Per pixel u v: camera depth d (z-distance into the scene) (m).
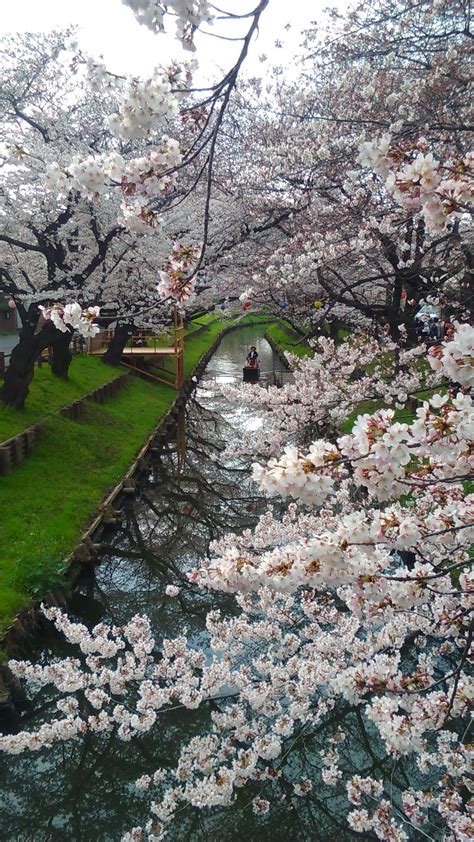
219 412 23.36
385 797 5.32
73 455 13.30
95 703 5.66
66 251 13.52
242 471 15.80
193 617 8.90
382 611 4.11
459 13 7.45
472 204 3.05
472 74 7.25
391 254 8.42
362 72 9.32
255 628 6.29
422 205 3.09
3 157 11.59
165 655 5.95
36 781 6.34
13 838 5.83
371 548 3.26
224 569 3.31
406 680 4.07
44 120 12.24
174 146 3.55
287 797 5.61
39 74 12.30
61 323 4.32
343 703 6.22
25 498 10.79
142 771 6.30
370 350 11.60
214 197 12.48
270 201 11.08
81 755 6.48
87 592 9.67
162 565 11.13
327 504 8.45
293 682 5.37
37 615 7.94
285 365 28.64
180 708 6.50
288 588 3.26
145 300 16.66
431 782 5.46
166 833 5.34
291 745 5.73
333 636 5.88
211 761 5.06
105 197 11.68
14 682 6.71
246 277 12.55
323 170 8.95
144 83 3.30
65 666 5.96
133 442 16.02
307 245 8.56
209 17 2.73
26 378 13.84
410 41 8.05
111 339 23.50
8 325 24.25
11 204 11.83
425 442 2.79
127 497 13.07
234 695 5.80
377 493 2.92
